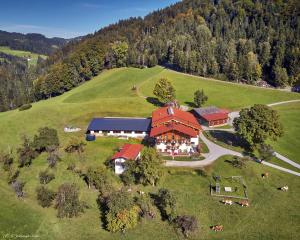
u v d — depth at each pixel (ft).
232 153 335.26
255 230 226.79
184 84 616.39
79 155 326.03
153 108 474.08
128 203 228.84
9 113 483.51
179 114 366.43
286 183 286.25
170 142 332.60
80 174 295.48
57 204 257.14
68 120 421.59
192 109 463.01
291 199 261.85
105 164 310.04
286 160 331.57
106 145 345.92
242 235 222.28
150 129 361.92
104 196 260.01
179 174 289.53
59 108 456.04
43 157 327.06
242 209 248.32
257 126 325.42
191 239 217.56
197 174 290.15
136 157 302.45
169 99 472.44
